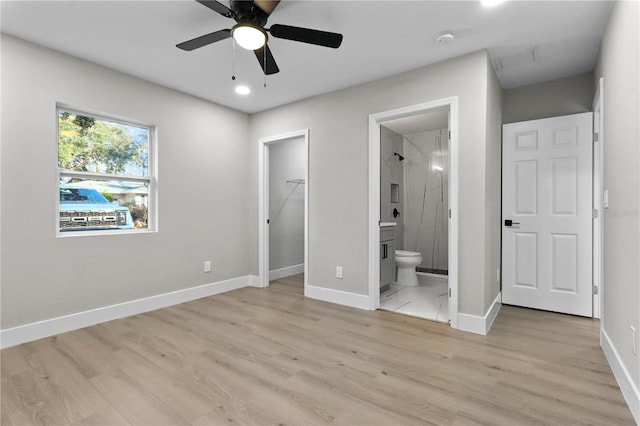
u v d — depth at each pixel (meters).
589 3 2.06
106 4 2.09
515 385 1.86
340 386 1.86
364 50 2.68
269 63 2.34
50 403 1.70
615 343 1.96
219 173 4.02
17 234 2.47
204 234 3.84
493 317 2.96
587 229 3.02
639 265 1.54
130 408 1.66
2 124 2.40
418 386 1.86
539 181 3.25
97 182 3.02
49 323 2.62
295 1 2.06
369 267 3.30
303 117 3.83
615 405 1.67
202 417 1.58
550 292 3.20
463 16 2.22
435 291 4.05
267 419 1.57
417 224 5.52
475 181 2.69
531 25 2.32
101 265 2.95
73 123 2.87
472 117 2.70
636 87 1.60
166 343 2.47
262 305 3.47
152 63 2.92
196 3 2.09
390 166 5.18
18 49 2.48
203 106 3.82
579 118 3.06
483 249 2.65
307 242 3.80
